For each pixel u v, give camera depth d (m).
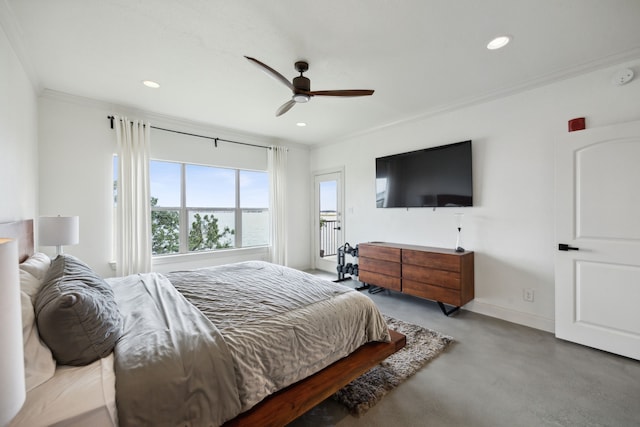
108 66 2.44
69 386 0.97
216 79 2.69
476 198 3.20
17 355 0.61
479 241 3.18
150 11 1.75
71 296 1.10
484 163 3.13
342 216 4.90
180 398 1.05
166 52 2.22
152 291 1.89
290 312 1.62
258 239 5.00
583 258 2.37
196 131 4.11
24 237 2.11
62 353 1.08
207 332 1.29
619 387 1.84
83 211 3.20
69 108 3.10
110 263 3.37
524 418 1.59
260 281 2.24
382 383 1.88
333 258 5.16
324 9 1.74
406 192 3.81
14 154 2.06
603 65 2.34
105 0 1.65
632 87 2.25
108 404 0.94
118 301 1.73
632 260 2.14
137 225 3.47
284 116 3.75
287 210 5.20
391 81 2.72
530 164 2.80
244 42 2.09
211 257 4.30
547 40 2.06
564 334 2.48
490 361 2.18
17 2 1.64
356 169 4.66
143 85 2.82
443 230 3.51
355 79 2.68
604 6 1.70
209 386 1.12
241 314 1.56
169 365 1.08
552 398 1.75
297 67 2.39
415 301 3.67
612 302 2.24
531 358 2.21
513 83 2.75
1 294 0.57
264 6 1.71
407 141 3.91
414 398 1.76
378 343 1.96
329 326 1.65
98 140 3.29
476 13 1.78
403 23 1.88
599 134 2.27
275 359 1.37
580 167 2.38
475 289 3.22
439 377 1.98
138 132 3.51
